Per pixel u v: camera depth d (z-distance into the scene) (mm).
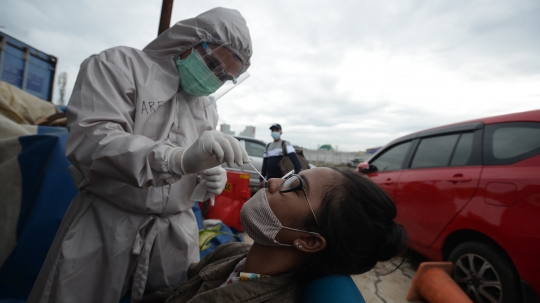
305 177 962
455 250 2436
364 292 2547
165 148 1093
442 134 2898
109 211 1302
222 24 1315
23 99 3170
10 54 3914
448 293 2168
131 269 1352
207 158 1048
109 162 1042
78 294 1261
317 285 894
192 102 1480
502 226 2016
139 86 1229
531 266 1851
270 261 968
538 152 1993
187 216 1546
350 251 889
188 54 1349
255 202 965
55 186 1877
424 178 2777
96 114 1109
